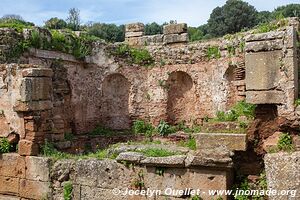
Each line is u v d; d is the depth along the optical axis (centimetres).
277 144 664
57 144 958
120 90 1791
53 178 830
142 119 1767
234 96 1534
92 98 1692
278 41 664
